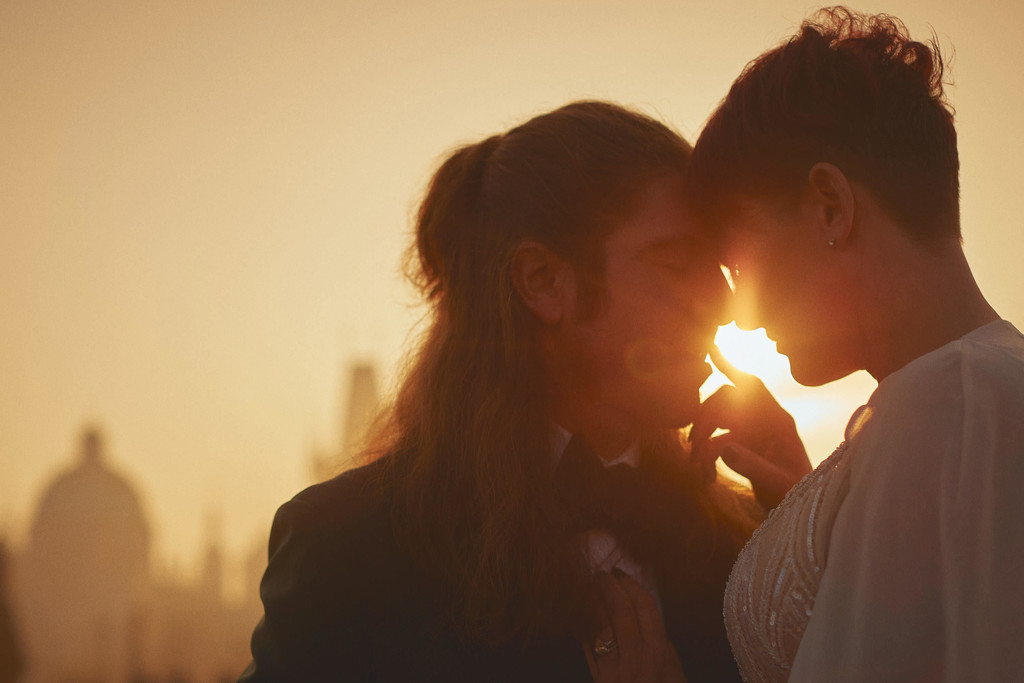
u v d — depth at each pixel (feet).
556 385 3.88
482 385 3.86
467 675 3.50
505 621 3.51
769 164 3.00
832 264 2.92
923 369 2.54
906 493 2.39
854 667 2.35
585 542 3.72
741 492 4.71
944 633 2.25
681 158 3.80
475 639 3.52
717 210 3.24
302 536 3.67
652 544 3.69
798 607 2.93
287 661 3.47
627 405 3.87
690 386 3.78
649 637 3.52
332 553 3.61
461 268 4.05
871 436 2.56
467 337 4.00
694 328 3.70
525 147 3.91
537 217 3.77
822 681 2.42
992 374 2.40
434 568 3.64
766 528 3.26
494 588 3.53
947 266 2.80
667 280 3.64
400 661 3.56
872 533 2.41
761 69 3.11
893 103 2.82
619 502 3.68
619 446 4.04
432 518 3.71
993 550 2.21
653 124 3.92
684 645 3.73
